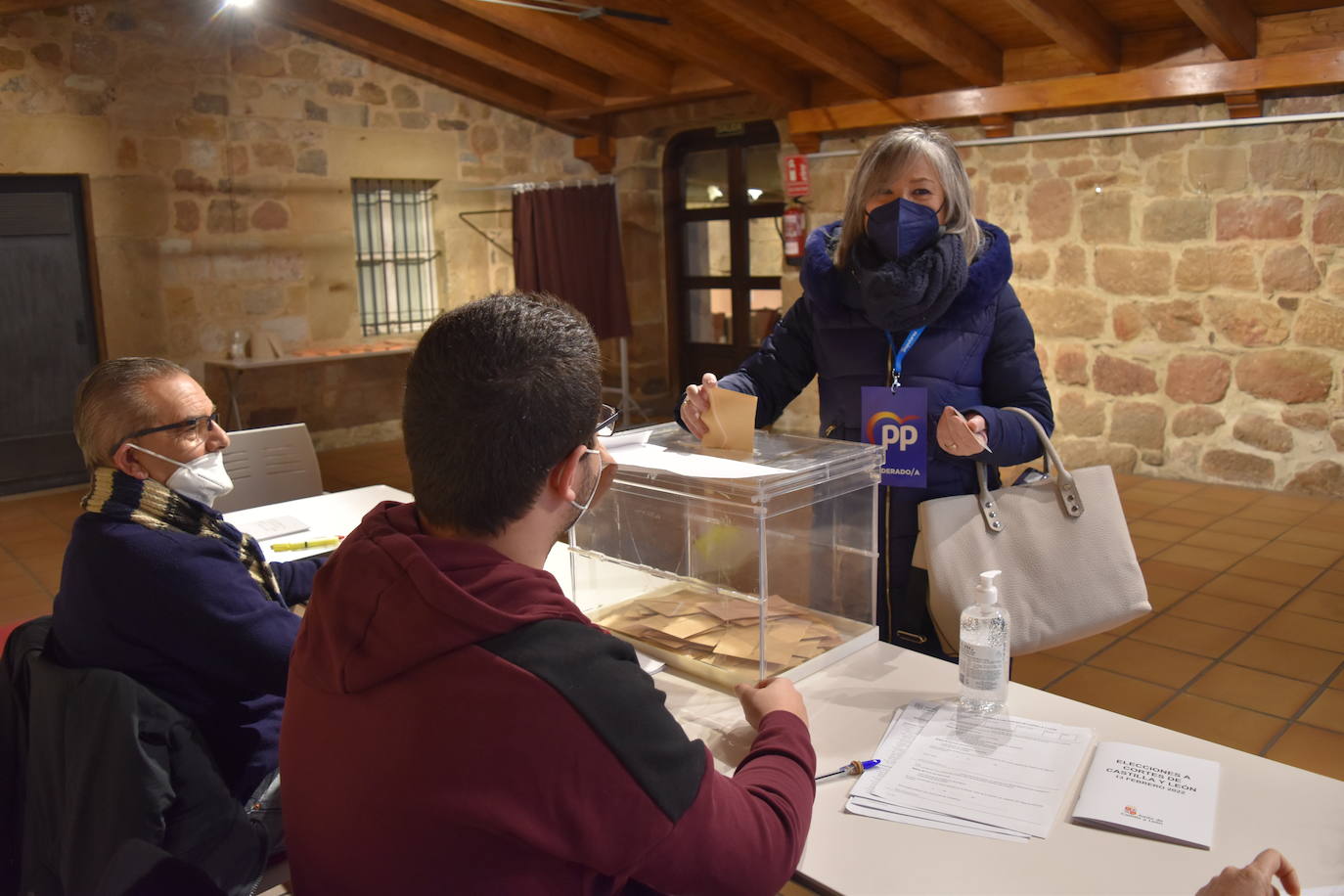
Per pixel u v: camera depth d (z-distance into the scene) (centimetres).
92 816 128
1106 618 159
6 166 554
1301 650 328
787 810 96
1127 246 536
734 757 131
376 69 689
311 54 660
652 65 655
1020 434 164
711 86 650
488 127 749
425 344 88
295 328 677
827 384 196
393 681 82
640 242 794
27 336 589
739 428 167
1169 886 102
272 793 145
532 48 656
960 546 160
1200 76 480
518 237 679
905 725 138
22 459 595
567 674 81
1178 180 513
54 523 529
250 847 133
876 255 182
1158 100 511
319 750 87
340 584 87
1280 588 382
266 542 246
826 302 190
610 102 698
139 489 155
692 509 153
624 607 172
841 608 166
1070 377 571
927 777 124
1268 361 500
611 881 85
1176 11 473
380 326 730
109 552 147
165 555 147
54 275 595
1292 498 498
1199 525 461
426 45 676
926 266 173
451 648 80
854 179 185
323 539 246
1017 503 162
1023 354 184
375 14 589
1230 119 483
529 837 78
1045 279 571
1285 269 487
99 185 589
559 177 795
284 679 153
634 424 773
